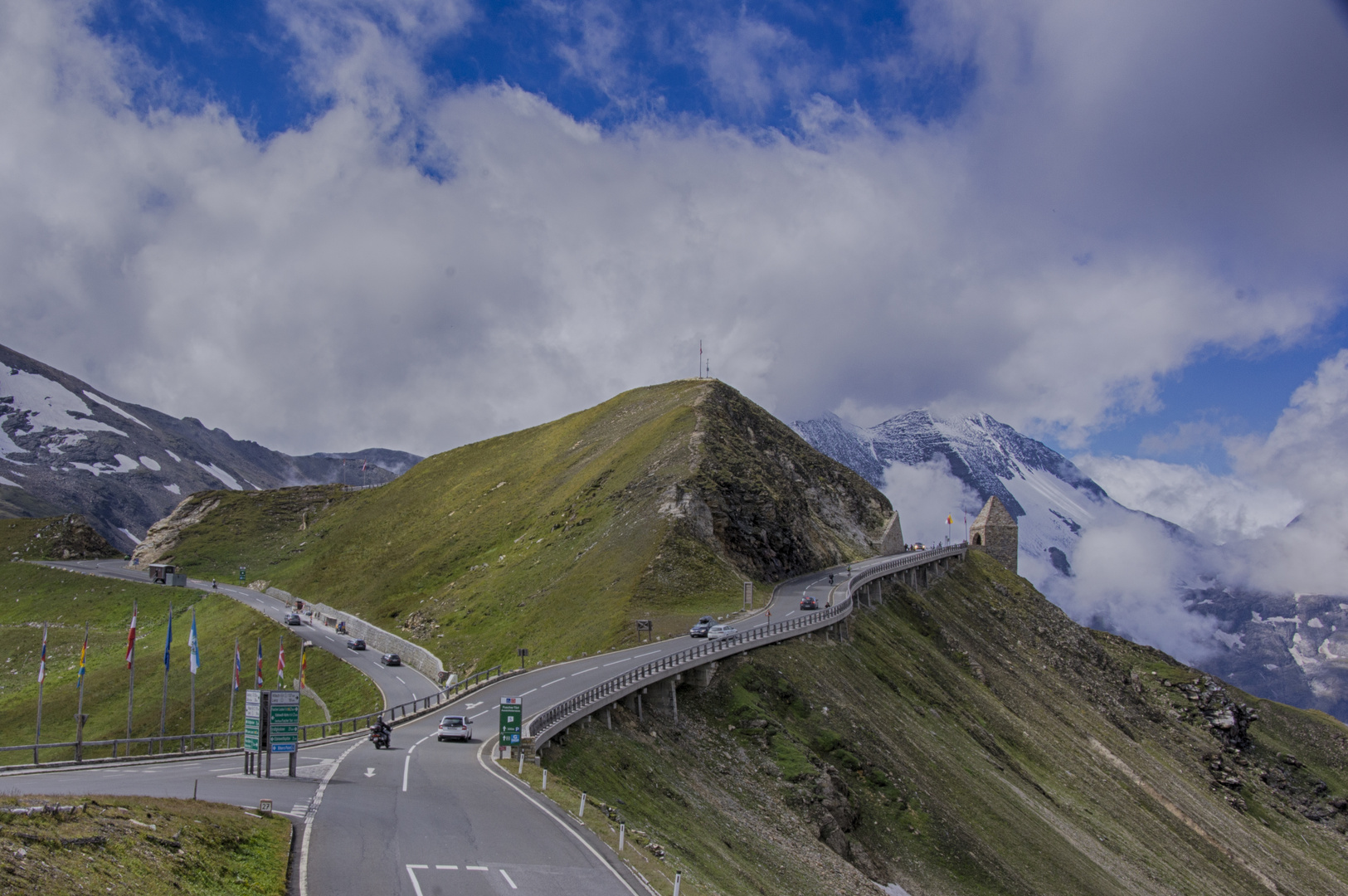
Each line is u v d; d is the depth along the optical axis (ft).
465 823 106.52
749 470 469.16
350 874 84.84
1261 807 492.95
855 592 364.17
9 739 358.64
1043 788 300.61
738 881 139.54
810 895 157.58
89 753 307.37
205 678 386.93
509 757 147.84
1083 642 541.34
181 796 107.76
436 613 437.99
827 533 513.45
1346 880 424.46
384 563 564.71
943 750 269.23
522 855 96.48
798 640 276.82
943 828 219.41
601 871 94.73
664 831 143.43
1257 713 649.20
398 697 290.35
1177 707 586.04
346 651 386.11
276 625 431.43
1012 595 547.49
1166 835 327.67
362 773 134.92
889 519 606.96
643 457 485.97
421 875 86.38
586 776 154.20
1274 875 352.08
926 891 198.70
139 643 474.90
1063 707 422.41
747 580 367.04
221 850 81.92
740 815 182.29
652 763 181.16
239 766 143.54
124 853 71.61
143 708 365.20
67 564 651.25
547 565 425.69
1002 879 211.20
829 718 240.94
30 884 59.98
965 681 365.81
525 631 353.51
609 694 189.57
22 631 508.12
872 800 219.82
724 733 219.20
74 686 409.08
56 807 75.92
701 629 286.66
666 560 363.56
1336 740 633.61
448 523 589.32
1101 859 257.75
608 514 440.04
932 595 477.36
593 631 315.78
